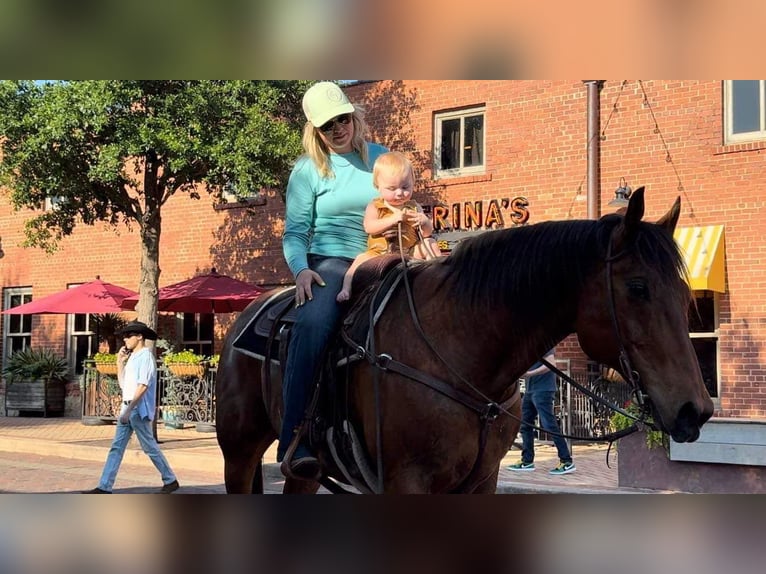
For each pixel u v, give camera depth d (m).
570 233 3.42
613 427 8.88
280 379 4.24
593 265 3.29
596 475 9.91
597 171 14.29
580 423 13.34
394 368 3.51
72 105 12.36
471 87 15.83
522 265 3.45
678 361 3.02
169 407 16.16
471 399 3.44
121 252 20.14
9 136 13.12
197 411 15.81
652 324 3.07
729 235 13.06
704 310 13.32
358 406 3.69
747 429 8.02
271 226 18.25
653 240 3.19
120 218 20.09
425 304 3.63
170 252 19.69
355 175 4.23
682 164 13.55
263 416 4.64
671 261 3.16
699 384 3.01
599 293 3.24
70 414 20.30
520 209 15.07
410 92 16.59
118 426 9.13
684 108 13.57
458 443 3.43
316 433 3.86
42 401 20.00
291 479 4.55
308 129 4.22
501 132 15.45
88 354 20.19
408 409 3.46
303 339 3.84
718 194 13.21
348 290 3.87
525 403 10.31
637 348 3.10
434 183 16.17
